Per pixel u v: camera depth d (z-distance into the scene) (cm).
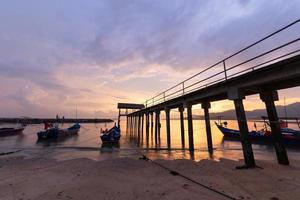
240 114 1173
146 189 764
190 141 1936
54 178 942
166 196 688
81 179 896
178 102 2130
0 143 2864
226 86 1291
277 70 932
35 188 794
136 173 1030
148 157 1641
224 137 3422
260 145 2581
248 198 664
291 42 830
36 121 11538
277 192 722
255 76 1055
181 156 1712
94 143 2834
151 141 3061
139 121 3884
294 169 1057
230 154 1825
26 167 1265
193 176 945
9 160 1525
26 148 2338
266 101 1216
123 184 827
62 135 3912
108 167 1159
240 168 1076
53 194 705
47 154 1908
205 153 1872
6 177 1005
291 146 2359
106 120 16400
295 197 675
